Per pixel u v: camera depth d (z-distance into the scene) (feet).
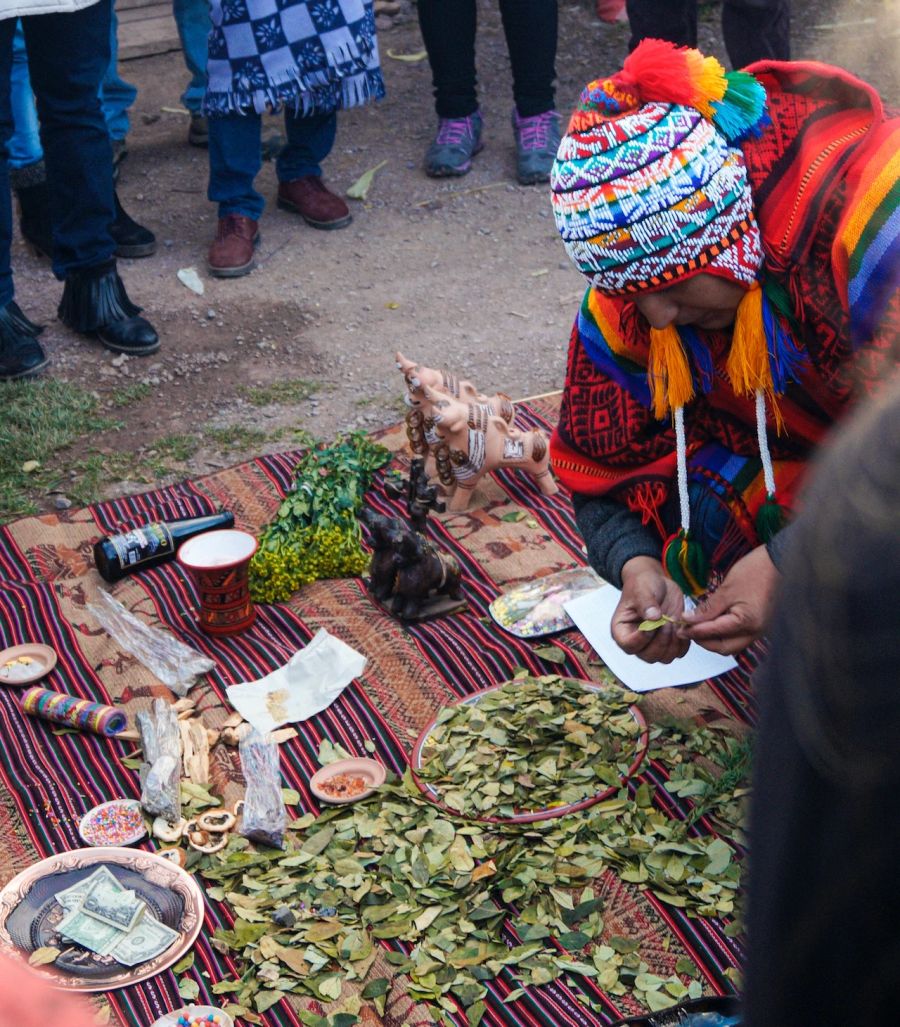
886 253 6.68
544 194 20.43
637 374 8.50
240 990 7.36
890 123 6.98
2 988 2.20
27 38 14.43
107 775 9.18
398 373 15.58
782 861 2.02
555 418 13.70
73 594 11.21
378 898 7.87
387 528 10.36
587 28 25.93
